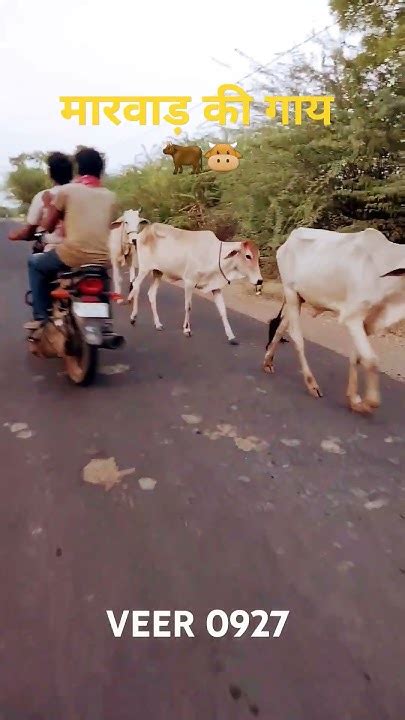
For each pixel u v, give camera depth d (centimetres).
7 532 293
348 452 389
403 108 822
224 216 1352
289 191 984
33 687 207
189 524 303
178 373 546
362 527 304
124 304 898
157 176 1666
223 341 670
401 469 367
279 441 404
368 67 849
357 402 458
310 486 344
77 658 219
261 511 317
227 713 199
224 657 222
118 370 551
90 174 502
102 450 383
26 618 237
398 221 897
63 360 569
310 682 212
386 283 429
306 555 281
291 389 509
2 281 1054
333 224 978
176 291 1050
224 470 361
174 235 684
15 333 675
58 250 488
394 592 257
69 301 486
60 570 266
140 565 271
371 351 437
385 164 901
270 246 1035
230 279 659
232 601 250
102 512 312
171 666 217
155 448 388
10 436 402
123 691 207
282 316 539
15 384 504
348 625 238
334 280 450
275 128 994
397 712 200
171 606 246
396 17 792
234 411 455
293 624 238
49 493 330
